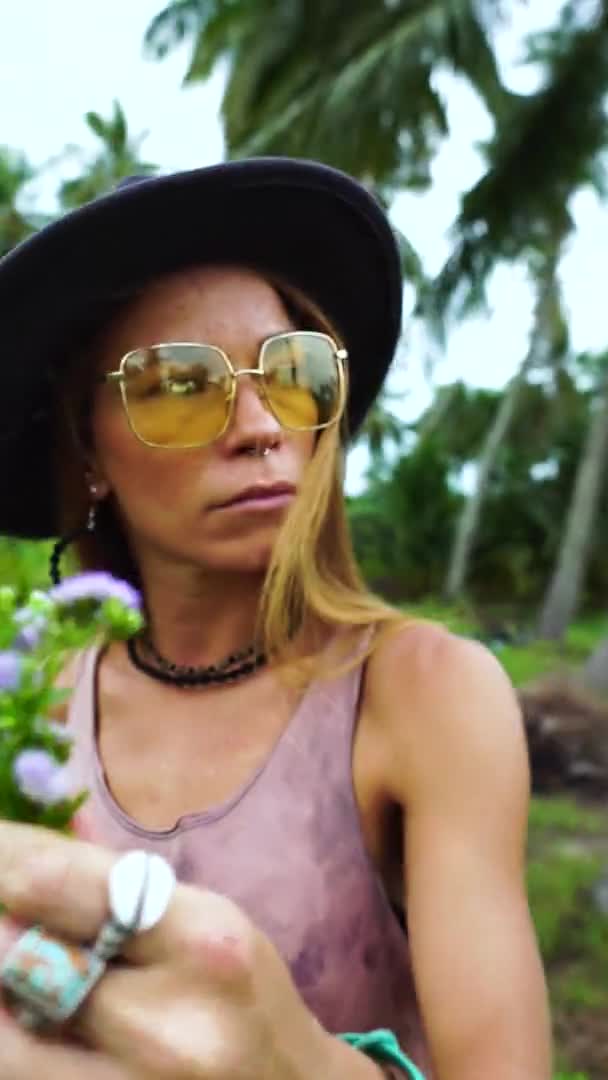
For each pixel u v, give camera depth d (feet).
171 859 3.40
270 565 3.59
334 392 3.74
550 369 75.20
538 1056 2.85
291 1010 2.46
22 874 2.38
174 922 2.35
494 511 81.51
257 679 3.67
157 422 3.57
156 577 3.94
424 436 83.30
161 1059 2.28
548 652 44.62
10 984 2.37
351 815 3.36
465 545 66.49
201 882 3.35
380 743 3.37
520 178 34.47
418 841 3.20
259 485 3.53
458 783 3.19
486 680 3.35
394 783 3.34
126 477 3.76
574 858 16.89
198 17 47.26
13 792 2.48
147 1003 2.33
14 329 3.90
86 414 3.98
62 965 2.33
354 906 3.33
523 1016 2.88
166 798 3.60
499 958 2.94
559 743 22.62
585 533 50.78
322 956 3.28
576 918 14.70
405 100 33.27
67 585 2.68
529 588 80.64
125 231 3.64
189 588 3.80
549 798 21.08
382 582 80.28
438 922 3.03
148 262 3.67
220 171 3.66
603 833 18.54
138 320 3.70
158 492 3.66
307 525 3.57
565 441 83.15
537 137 33.60
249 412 3.53
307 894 3.30
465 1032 2.89
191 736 3.67
